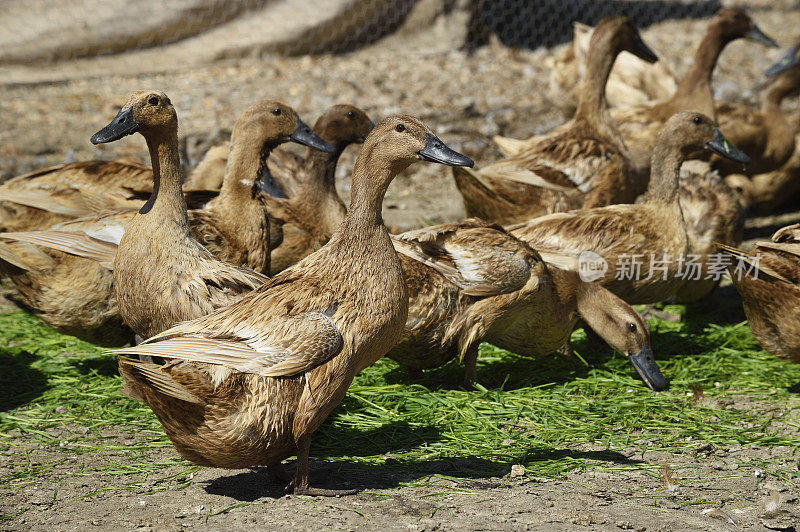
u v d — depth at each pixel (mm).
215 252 10461
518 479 8227
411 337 10117
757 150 17734
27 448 8914
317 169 12805
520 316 10695
